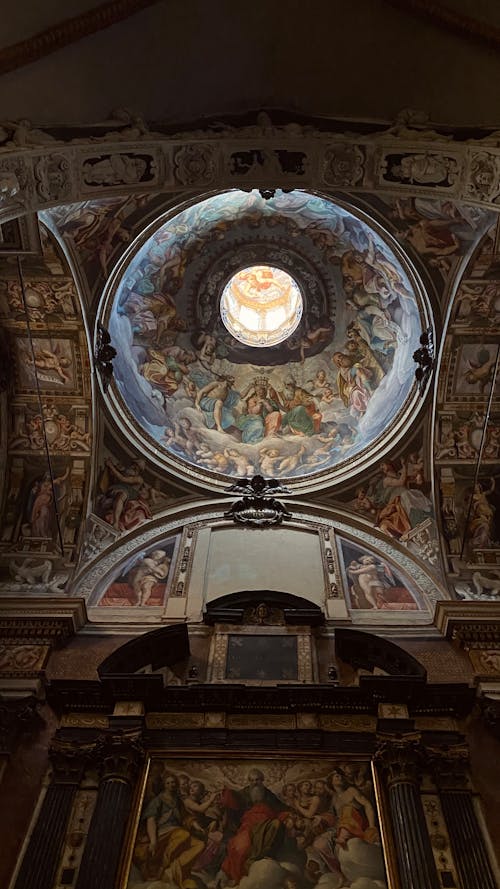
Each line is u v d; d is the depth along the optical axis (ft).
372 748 31.78
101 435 46.47
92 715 33.14
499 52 23.52
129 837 28.37
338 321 53.57
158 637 36.04
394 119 25.53
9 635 36.99
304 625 38.99
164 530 47.01
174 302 52.54
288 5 24.07
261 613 39.34
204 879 27.20
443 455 46.11
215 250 52.42
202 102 25.59
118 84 24.67
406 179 27.63
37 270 38.75
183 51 24.67
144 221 42.16
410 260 42.88
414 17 23.65
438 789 30.17
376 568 44.50
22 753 31.65
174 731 32.35
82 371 43.34
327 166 27.55
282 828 28.99
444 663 36.68
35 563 42.32
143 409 50.37
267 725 32.68
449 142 25.55
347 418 52.90
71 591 41.29
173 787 30.45
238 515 47.93
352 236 48.37
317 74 25.36
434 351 44.37
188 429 52.49
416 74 24.77
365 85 25.29
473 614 38.52
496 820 29.09
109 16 23.25
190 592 41.98
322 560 44.83
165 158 26.78
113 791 29.32
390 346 50.80
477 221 38.29
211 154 26.99
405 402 47.96
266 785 30.58
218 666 36.19
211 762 31.45
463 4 23.12
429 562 43.98
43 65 23.62
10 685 33.71
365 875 27.30
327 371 54.39
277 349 55.62
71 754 31.01
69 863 27.32
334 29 24.47
